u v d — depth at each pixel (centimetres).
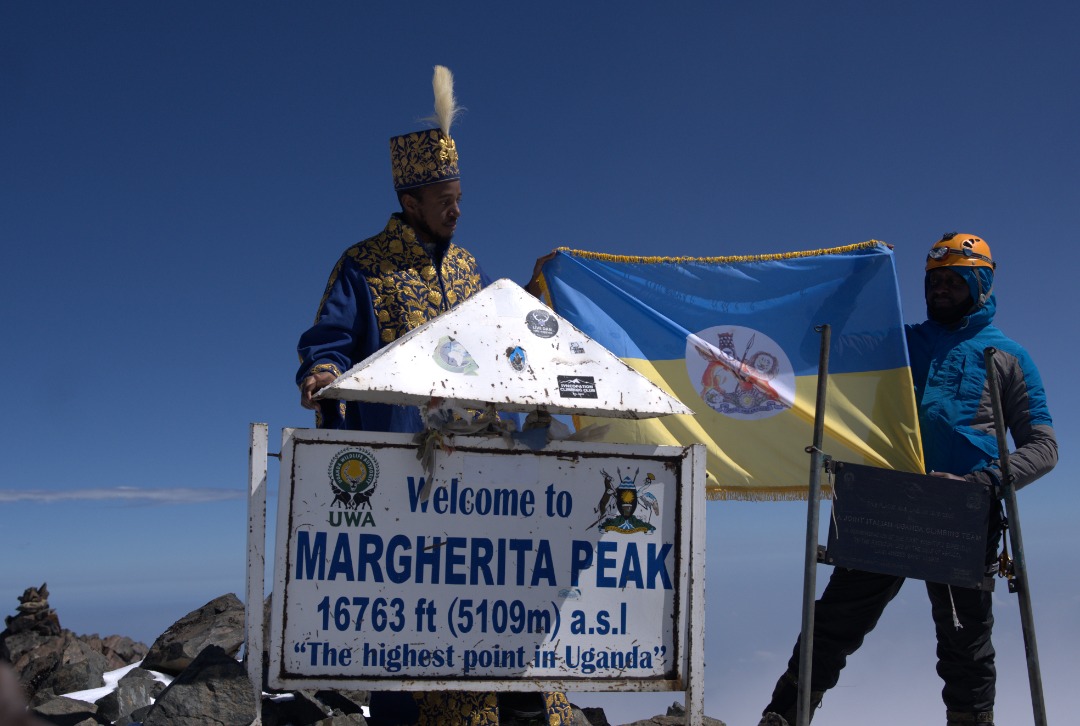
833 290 526
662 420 524
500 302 351
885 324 515
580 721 432
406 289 410
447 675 332
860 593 450
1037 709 367
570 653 340
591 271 540
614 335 535
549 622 340
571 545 343
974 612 435
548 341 348
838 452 514
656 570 348
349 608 329
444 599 334
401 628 331
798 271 535
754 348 532
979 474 432
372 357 332
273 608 325
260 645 325
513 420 366
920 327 516
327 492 330
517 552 340
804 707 359
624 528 347
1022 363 472
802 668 362
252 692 323
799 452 518
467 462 338
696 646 348
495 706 361
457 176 420
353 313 403
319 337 395
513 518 340
